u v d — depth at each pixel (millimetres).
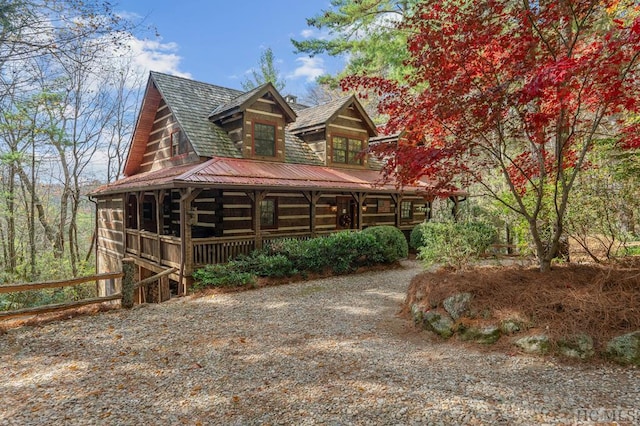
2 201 16531
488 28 4910
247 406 3529
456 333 4961
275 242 10242
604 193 6617
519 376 3832
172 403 3629
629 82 4488
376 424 3125
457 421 3090
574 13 4688
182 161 12250
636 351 3854
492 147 5719
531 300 4703
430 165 5434
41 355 4887
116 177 22594
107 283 14945
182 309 7027
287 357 4691
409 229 15188
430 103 5305
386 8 14992
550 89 4695
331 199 13672
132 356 4820
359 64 17578
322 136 13922
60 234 18531
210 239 9289
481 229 9594
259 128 12094
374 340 5203
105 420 3352
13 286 5941
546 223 7035
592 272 5406
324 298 7711
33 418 3400
